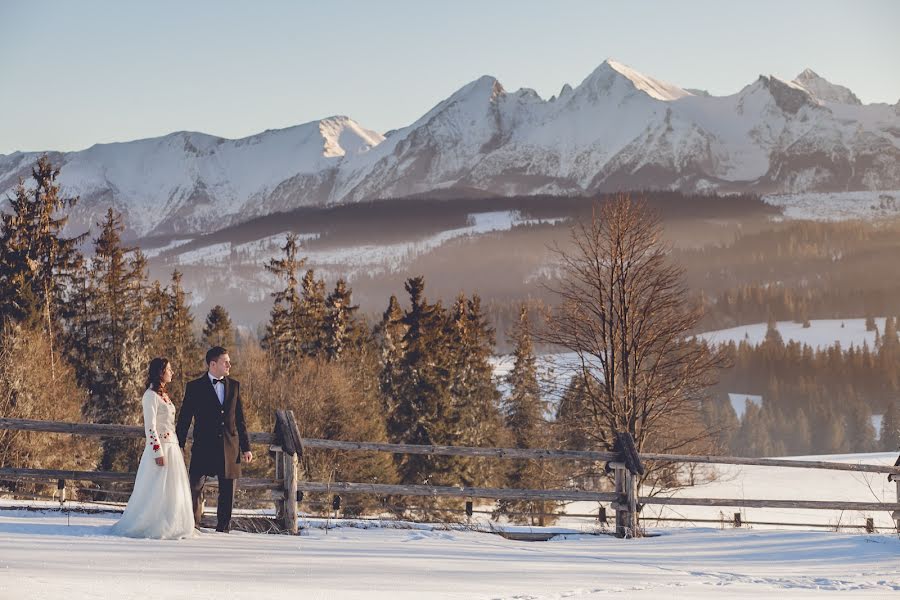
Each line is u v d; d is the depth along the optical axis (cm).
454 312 6344
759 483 6494
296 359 6288
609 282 2792
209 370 1222
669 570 1162
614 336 2783
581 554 1272
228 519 1226
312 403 5331
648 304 2741
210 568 941
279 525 1306
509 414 5312
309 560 1044
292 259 6744
